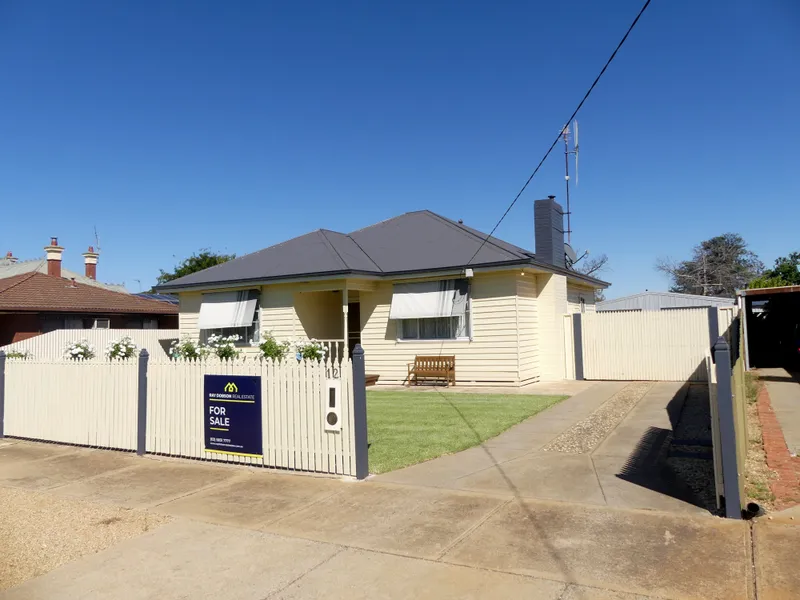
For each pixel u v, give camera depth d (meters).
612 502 6.04
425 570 4.62
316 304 19.27
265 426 8.11
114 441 9.69
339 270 16.58
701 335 16.48
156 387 9.21
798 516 5.34
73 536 5.69
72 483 7.77
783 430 9.00
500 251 16.83
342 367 7.49
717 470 5.63
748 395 12.59
